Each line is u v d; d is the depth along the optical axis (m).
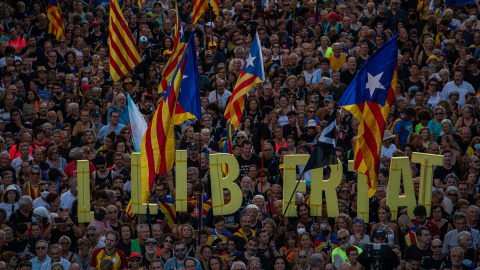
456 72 50.47
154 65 51.91
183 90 33.69
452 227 36.25
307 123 46.00
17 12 59.00
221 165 35.03
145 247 33.25
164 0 62.06
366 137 32.78
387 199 35.38
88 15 57.31
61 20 54.34
